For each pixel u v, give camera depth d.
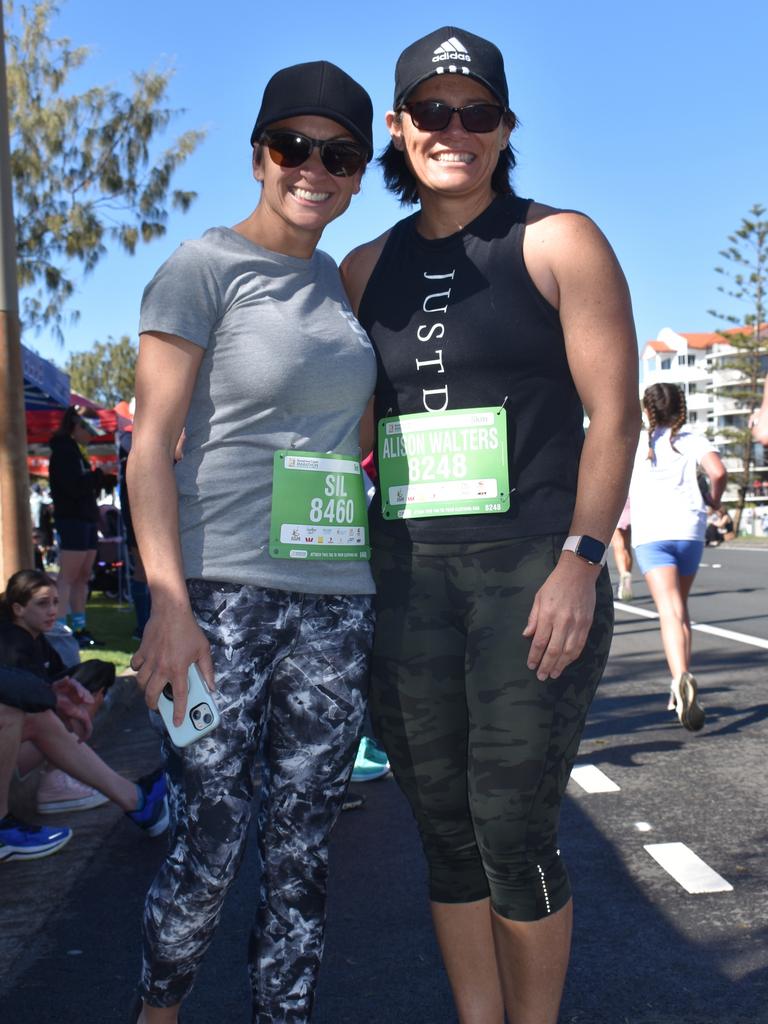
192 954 2.21
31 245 20.25
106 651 9.49
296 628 2.28
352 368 2.33
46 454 17.89
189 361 2.24
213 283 2.26
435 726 2.36
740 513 57.66
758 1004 2.82
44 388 9.76
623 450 2.23
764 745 5.62
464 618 2.33
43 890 3.92
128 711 7.41
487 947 2.43
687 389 99.81
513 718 2.24
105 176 20.19
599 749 5.68
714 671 8.11
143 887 3.93
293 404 2.29
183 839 2.18
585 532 2.21
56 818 4.88
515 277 2.31
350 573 2.34
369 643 2.36
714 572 21.05
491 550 2.30
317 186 2.32
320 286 2.39
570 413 2.36
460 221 2.42
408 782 2.40
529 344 2.31
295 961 2.25
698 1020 2.74
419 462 2.37
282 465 2.27
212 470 2.27
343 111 2.31
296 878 2.27
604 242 2.30
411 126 2.40
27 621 4.77
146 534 2.17
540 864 2.29
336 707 2.28
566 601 2.19
